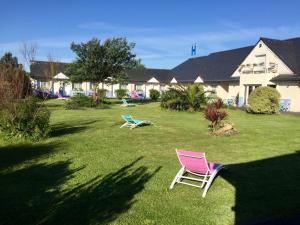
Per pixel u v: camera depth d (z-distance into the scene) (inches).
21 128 505.0
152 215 248.7
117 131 629.9
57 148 460.4
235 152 461.7
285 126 744.3
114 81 1453.0
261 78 1309.1
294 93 1195.3
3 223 231.3
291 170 373.7
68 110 1082.7
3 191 291.6
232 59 1710.1
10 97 504.1
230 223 238.1
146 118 865.5
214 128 637.3
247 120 861.8
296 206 268.4
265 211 258.2
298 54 1309.1
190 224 235.3
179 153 313.7
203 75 1760.6
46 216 243.1
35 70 2034.9
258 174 356.8
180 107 1091.9
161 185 315.9
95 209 257.1
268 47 1318.9
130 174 347.6
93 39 1378.0
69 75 1438.2
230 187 313.7
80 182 318.3
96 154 430.9
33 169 357.7
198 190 304.7
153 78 2364.7
